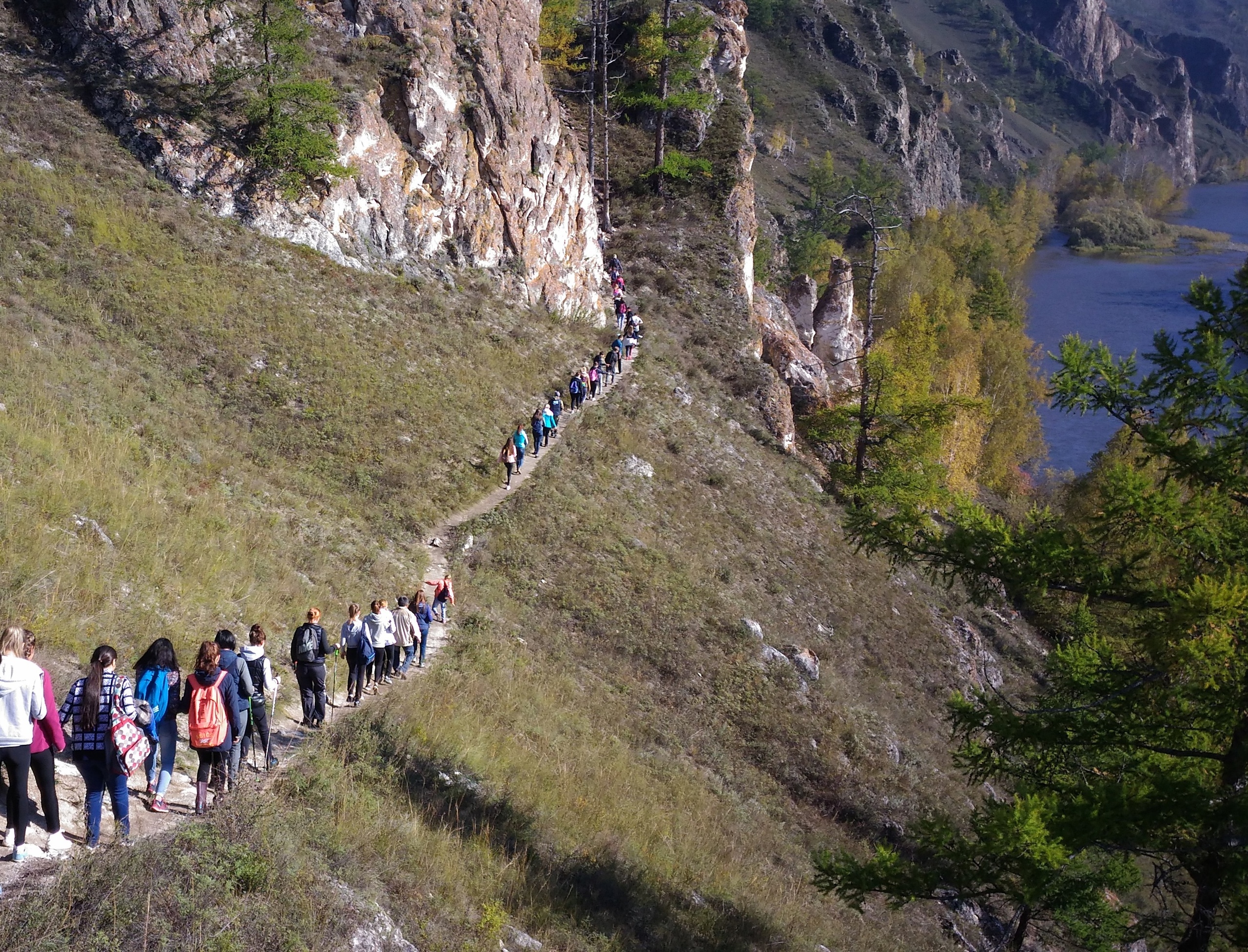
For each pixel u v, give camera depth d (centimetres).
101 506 1505
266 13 3059
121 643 1160
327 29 3406
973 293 10069
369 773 1134
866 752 2378
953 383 6200
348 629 1396
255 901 742
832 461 4538
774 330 5103
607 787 1552
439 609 1878
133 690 792
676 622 2444
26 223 2400
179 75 3039
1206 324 1089
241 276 2744
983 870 1161
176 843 765
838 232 11294
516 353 3388
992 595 1195
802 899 1594
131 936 658
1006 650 3772
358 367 2705
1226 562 1054
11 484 1412
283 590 1590
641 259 4975
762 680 2395
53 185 2558
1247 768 1045
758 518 3450
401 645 1530
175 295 2505
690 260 5038
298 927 739
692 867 1449
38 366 1916
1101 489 1134
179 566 1474
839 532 3788
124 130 2856
